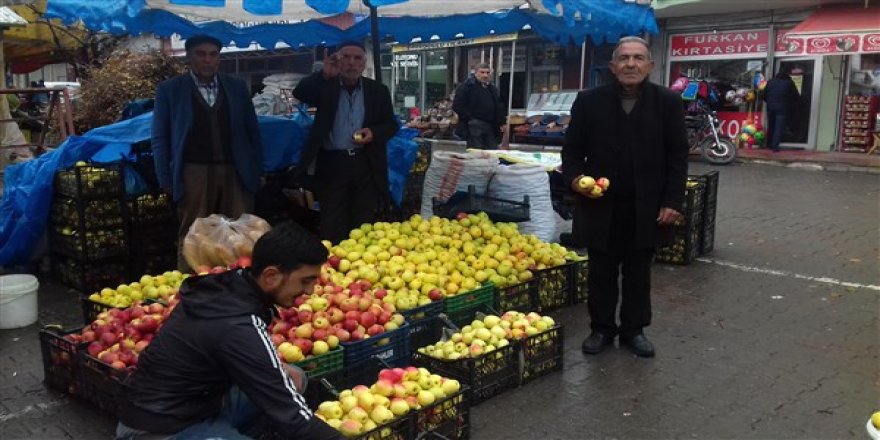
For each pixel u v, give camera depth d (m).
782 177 13.51
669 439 3.72
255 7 4.48
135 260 6.55
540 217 7.01
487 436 3.76
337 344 3.97
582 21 5.70
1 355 4.86
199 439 2.60
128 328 4.02
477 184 7.07
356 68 5.87
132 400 2.60
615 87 4.49
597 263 4.82
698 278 6.70
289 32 7.73
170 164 5.72
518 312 5.09
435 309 4.70
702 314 5.67
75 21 4.89
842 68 16.48
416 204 8.34
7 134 10.55
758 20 17.39
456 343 4.23
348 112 5.96
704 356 4.81
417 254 5.28
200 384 2.56
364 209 6.17
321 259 2.59
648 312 4.86
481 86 11.31
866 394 4.20
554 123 19.06
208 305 2.53
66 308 5.92
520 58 21.55
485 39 19.66
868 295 6.10
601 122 4.53
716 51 18.23
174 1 4.82
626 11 5.85
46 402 4.15
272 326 3.96
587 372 4.57
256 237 5.27
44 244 6.75
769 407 4.05
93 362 3.91
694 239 7.30
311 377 3.76
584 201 4.70
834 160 14.98
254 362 2.46
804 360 4.72
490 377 4.17
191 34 6.86
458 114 11.41
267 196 7.39
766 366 4.63
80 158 6.46
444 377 4.12
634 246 4.59
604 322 4.91
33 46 14.72
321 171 6.06
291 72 24.86
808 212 9.88
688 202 7.03
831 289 6.29
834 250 7.71
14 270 6.94
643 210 4.51
